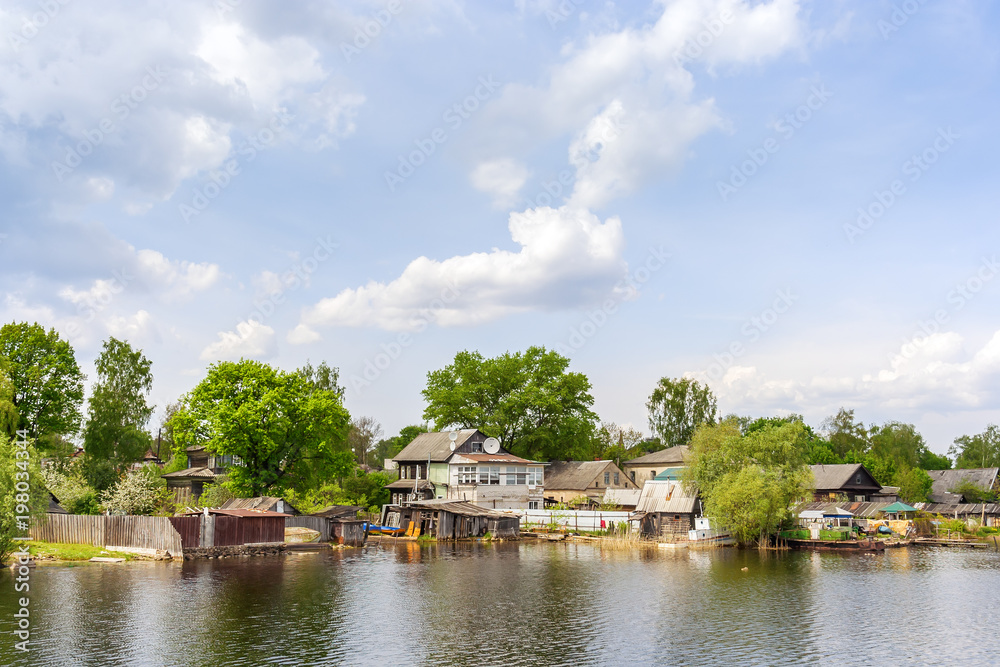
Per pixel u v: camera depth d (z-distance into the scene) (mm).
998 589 47438
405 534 82438
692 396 128750
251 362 80062
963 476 110000
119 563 54594
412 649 31391
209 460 107812
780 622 37281
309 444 81062
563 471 106188
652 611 39625
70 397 77125
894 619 38125
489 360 114438
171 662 28703
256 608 38875
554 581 49594
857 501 96125
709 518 72250
